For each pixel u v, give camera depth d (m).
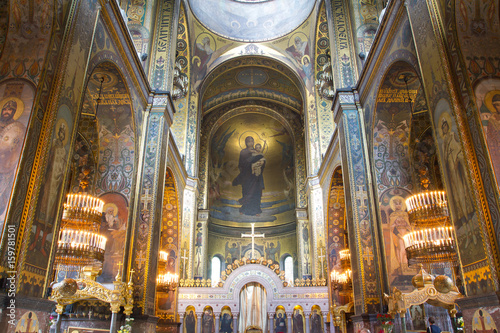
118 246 10.66
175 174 15.91
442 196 8.84
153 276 11.09
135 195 11.31
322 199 18.31
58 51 6.37
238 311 15.63
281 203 25.75
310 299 15.81
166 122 12.91
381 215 10.52
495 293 4.99
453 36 6.37
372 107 11.08
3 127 5.60
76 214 8.80
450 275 10.29
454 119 5.97
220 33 20.67
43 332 5.57
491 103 5.94
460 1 6.44
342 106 12.24
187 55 18.94
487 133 5.72
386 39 9.92
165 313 14.77
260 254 25.08
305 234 21.08
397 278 10.05
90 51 7.64
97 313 9.98
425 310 10.78
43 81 5.94
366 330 7.87
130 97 11.06
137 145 11.67
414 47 8.22
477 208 5.43
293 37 20.55
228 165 26.89
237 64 22.16
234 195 26.36
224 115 25.56
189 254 17.47
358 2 13.30
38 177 5.57
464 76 6.12
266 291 15.95
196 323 15.50
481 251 5.39
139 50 13.06
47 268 5.86
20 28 6.23
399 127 11.00
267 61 22.09
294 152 24.53
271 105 25.72
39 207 5.70
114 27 9.65
